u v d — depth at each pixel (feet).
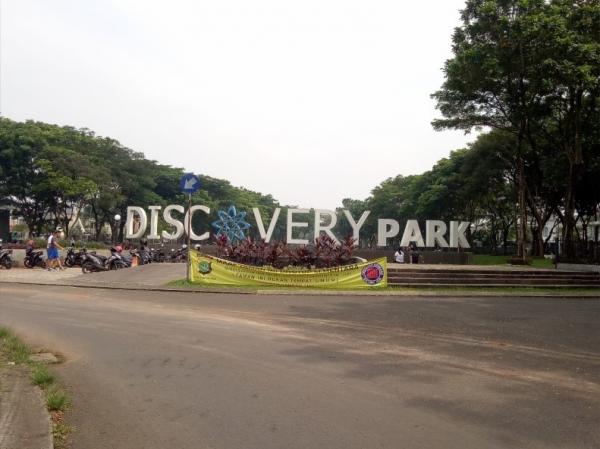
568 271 73.20
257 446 14.84
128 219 129.49
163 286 57.06
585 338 32.81
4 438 14.46
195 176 60.95
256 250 71.10
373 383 21.67
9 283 59.93
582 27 75.92
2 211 133.49
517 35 76.48
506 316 41.75
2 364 23.02
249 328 34.53
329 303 47.91
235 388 20.66
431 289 61.31
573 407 18.84
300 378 22.24
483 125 103.24
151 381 21.59
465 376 23.09
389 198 241.76
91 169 158.10
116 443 15.08
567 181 107.04
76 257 84.23
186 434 15.76
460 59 83.51
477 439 15.55
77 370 23.25
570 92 85.20
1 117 158.81
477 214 195.11
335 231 346.54
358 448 14.71
